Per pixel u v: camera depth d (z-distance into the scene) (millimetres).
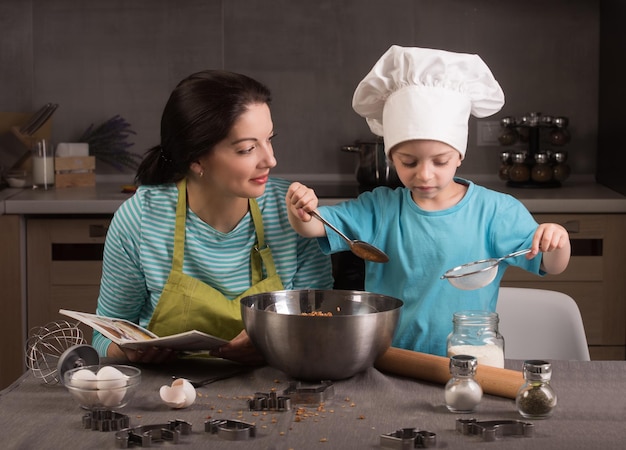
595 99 3672
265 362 1645
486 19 3650
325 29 3676
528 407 1344
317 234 1756
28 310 3188
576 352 2018
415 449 1230
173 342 1571
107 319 1682
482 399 1445
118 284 1798
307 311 1666
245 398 1459
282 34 3682
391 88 1708
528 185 3416
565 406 1408
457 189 1794
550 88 3674
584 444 1242
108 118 3734
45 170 3457
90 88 3721
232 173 1634
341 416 1363
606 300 3152
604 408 1398
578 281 3150
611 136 3420
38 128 3541
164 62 3701
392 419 1351
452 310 1730
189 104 1626
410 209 1770
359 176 3400
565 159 3459
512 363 1646
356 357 1475
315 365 1475
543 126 3451
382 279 1790
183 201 1739
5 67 3707
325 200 3119
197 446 1241
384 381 1516
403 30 3668
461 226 1741
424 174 1646
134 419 1358
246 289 1771
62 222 3154
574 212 3127
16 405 1428
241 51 3695
